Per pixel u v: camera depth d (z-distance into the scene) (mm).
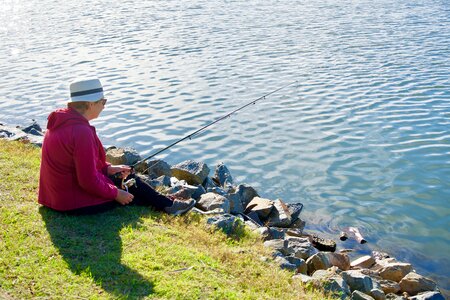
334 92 18469
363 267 8859
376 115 16188
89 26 32938
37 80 20703
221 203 8430
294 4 40500
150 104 17516
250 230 7742
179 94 18500
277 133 14961
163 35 29203
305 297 5840
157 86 19484
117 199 6719
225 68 21828
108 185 6578
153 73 21297
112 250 5953
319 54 24016
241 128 15383
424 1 40344
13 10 41312
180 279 5551
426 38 26969
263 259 6621
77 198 6504
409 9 36719
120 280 5359
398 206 11156
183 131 15242
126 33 30141
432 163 12961
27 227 6156
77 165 6254
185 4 41875
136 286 5293
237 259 6379
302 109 16844
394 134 14727
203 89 19031
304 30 29797
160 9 39531
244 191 10766
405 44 25734
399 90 18562
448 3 38969
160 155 13727
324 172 12633
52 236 6051
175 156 13680
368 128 15180
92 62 23406
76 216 6531
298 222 10438
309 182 12180
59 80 20625
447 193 11609
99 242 6078
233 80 20094
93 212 6629
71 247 5875
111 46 26672
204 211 8320
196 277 5645
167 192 8797
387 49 24781
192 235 6734
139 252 5965
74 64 23125
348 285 7059
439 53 23750
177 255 6031
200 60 23281
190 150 14000
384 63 22234
